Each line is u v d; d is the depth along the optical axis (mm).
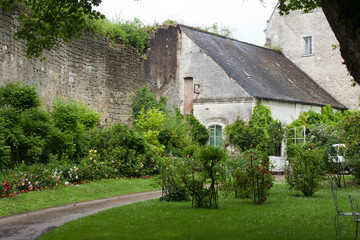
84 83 19703
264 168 10680
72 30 10969
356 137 13914
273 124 22328
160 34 24859
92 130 17297
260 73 26203
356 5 3072
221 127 23531
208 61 24328
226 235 6625
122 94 22266
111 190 13016
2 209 9195
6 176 10898
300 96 26062
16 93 13289
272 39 33281
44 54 16281
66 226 7402
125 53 22609
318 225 7566
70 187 12469
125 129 16859
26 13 14758
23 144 12531
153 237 6469
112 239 6359
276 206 9914
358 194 12172
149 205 9898
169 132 20781
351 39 5590
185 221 7797
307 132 24484
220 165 10984
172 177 10883
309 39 32000
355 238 6516
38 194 10992
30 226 7789
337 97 30516
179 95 25516
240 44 29328
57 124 15180
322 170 14031
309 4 11555
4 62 13422
